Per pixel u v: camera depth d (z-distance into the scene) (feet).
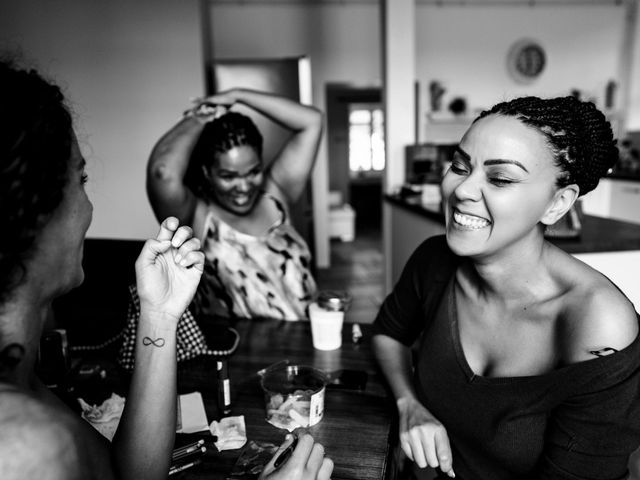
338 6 17.65
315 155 6.15
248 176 5.10
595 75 20.77
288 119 5.86
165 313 2.11
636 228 7.19
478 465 3.07
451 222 2.70
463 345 3.05
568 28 20.26
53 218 1.57
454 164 2.68
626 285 6.44
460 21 19.65
